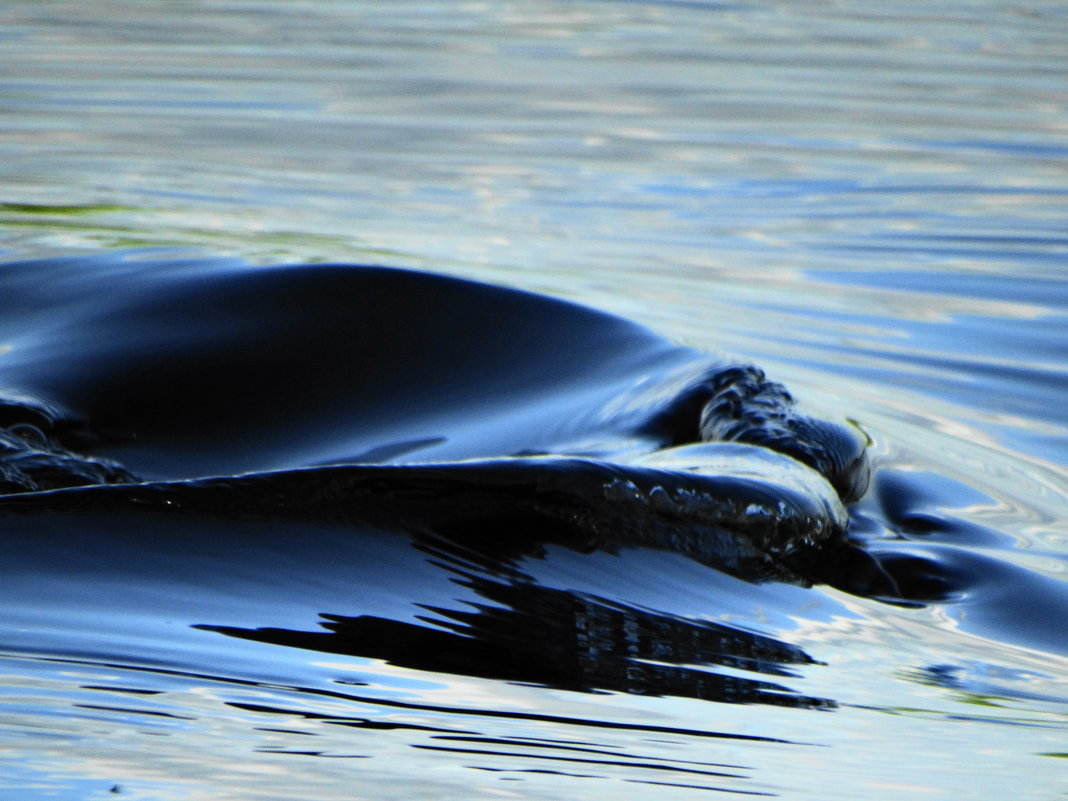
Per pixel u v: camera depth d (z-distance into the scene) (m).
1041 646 10.88
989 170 36.78
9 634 8.30
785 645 10.11
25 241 22.80
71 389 16.45
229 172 33.06
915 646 10.48
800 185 34.56
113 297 18.86
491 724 7.39
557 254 26.75
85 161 33.16
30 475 12.94
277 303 18.56
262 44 53.88
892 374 19.52
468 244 27.16
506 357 17.67
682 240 28.64
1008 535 13.45
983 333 22.02
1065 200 33.44
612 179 34.56
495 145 38.19
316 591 9.77
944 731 8.30
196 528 10.50
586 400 16.31
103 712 6.95
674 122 42.28
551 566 10.84
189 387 16.72
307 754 6.55
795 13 66.81
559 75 49.88
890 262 27.16
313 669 8.15
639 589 10.79
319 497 11.11
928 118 43.59
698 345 18.48
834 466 14.27
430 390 16.97
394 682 8.05
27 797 5.80
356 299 18.66
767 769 7.11
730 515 12.05
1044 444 16.73
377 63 50.88
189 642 8.45
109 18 58.41
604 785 6.57
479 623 9.57
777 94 47.25
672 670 9.13
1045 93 47.94
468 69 50.44
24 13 58.44
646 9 67.19
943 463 15.61
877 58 55.03
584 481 11.72
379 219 29.02
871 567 12.33
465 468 11.66
